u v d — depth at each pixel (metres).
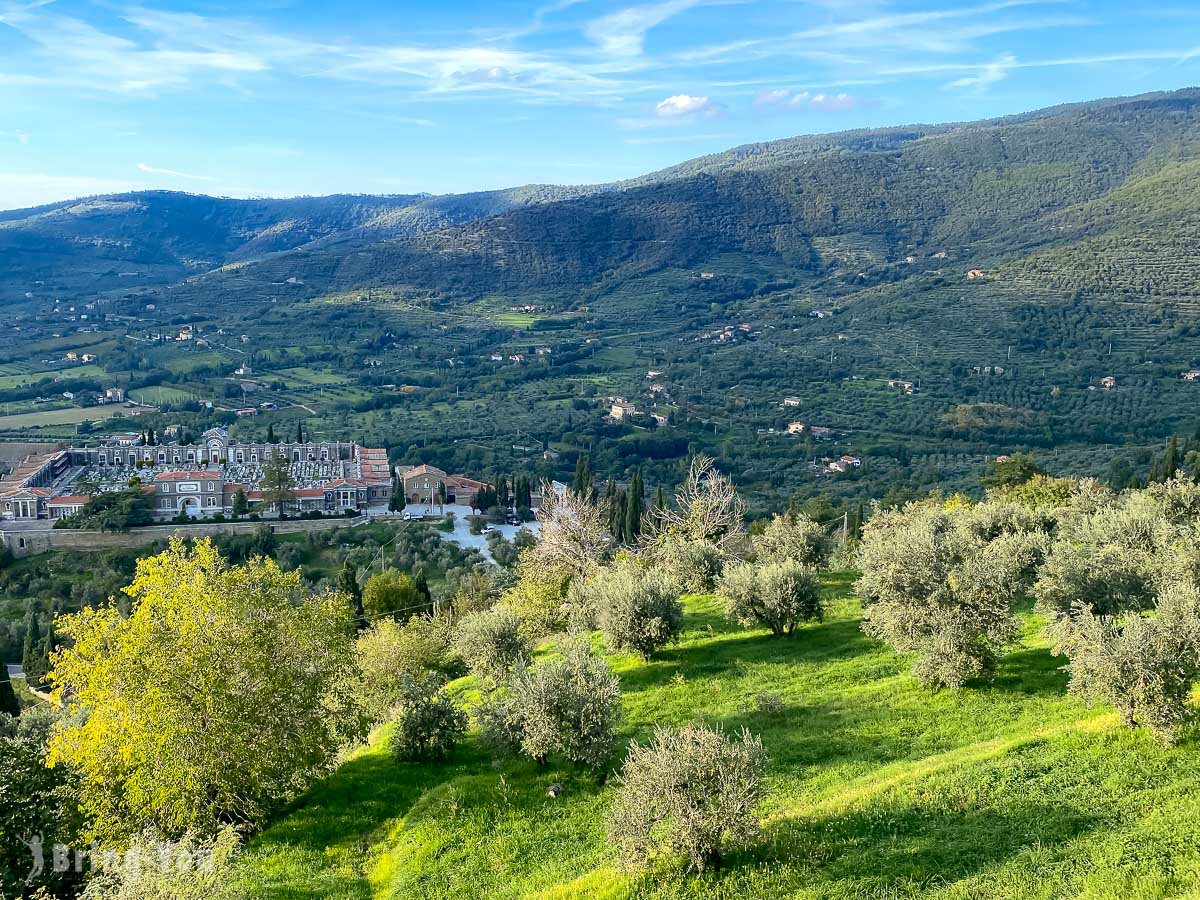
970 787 22.12
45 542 113.88
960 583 30.80
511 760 30.16
